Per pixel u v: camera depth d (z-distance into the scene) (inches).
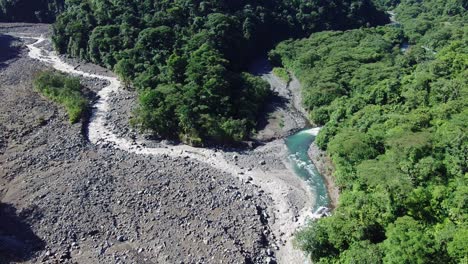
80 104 3528.5
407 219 1907.0
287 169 2955.2
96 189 2544.3
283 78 4515.3
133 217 2336.4
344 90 3794.3
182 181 2691.9
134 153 3014.3
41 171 2709.2
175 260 2069.4
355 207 2140.7
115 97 3890.3
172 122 3245.6
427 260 1701.5
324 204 2578.7
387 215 2018.9
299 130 3553.2
